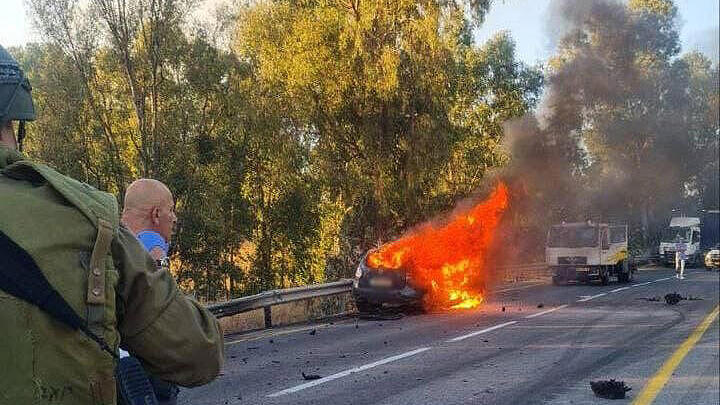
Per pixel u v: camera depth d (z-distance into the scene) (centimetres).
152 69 1831
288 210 2084
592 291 2312
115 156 1911
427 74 2111
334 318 1528
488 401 712
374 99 2142
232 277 2056
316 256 2169
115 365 133
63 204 131
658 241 5022
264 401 711
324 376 844
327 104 2139
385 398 725
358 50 2059
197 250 1983
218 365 155
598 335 1209
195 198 1953
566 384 796
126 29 1805
